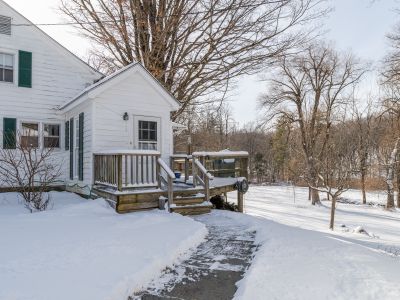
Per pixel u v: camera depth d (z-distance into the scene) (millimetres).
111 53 17234
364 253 5586
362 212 23594
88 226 6633
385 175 27453
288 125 31219
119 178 8305
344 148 20156
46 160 12680
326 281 4277
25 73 12727
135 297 3867
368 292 3975
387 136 26797
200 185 10070
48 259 4535
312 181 26016
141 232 6188
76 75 13820
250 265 5016
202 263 5105
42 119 13031
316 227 16391
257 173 56812
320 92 29625
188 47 16203
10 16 12578
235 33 16047
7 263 4328
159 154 9102
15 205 9773
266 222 8016
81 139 10836
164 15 15516
